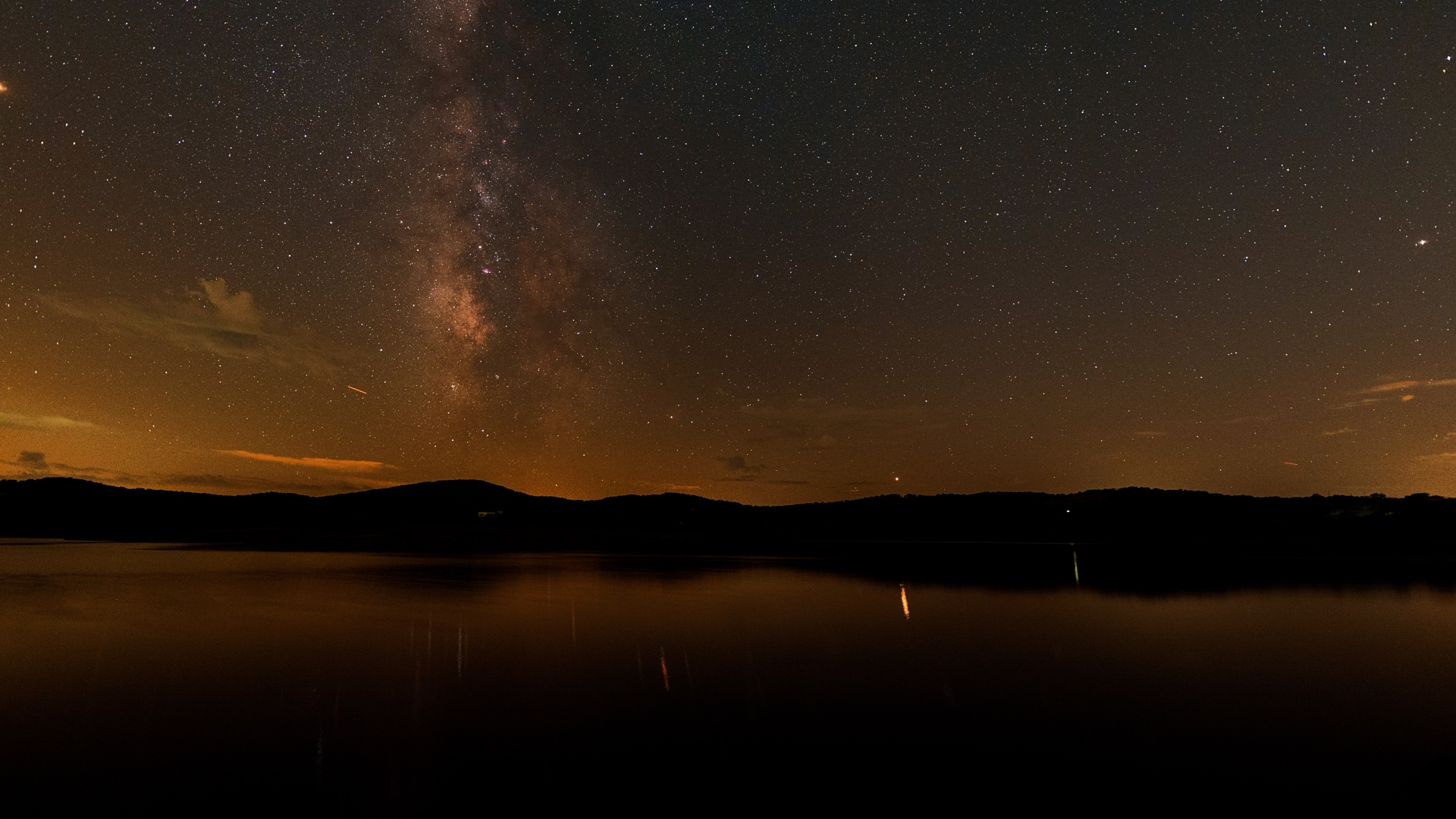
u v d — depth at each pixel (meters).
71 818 4.51
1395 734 6.41
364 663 8.85
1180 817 4.70
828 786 5.14
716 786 5.11
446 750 5.80
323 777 5.21
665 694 7.55
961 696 7.54
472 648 9.78
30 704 6.92
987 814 4.72
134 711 6.77
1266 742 6.19
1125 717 6.84
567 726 6.43
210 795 4.86
